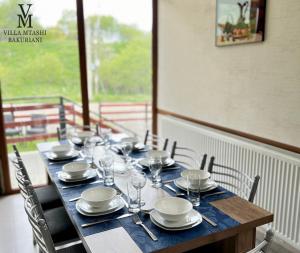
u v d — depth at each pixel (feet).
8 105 11.58
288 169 7.42
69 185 6.40
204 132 10.42
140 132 14.90
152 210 5.15
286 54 7.68
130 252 4.06
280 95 7.97
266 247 4.33
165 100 13.65
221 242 5.36
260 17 8.21
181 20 11.87
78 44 12.05
